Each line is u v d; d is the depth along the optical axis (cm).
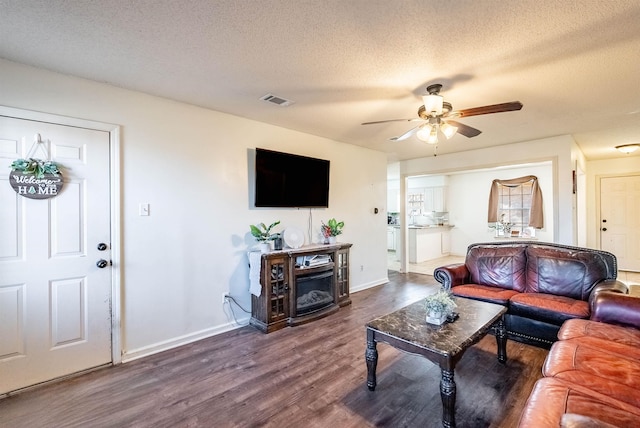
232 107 309
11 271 213
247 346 284
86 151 242
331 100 288
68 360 233
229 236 329
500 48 198
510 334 289
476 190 801
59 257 231
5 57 208
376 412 188
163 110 282
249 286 345
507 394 204
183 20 168
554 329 263
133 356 262
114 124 255
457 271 346
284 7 157
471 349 272
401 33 182
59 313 230
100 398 204
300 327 330
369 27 175
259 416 185
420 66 222
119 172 256
